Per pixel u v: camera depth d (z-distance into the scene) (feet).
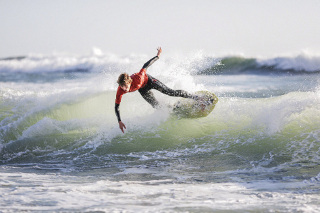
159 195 44.11
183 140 77.92
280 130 75.66
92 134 83.61
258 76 218.79
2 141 83.71
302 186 48.24
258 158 65.82
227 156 68.33
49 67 329.72
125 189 47.73
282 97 89.45
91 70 316.19
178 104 84.58
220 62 256.32
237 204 39.45
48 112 92.84
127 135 81.35
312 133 73.26
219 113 85.51
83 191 46.44
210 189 47.57
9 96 117.29
